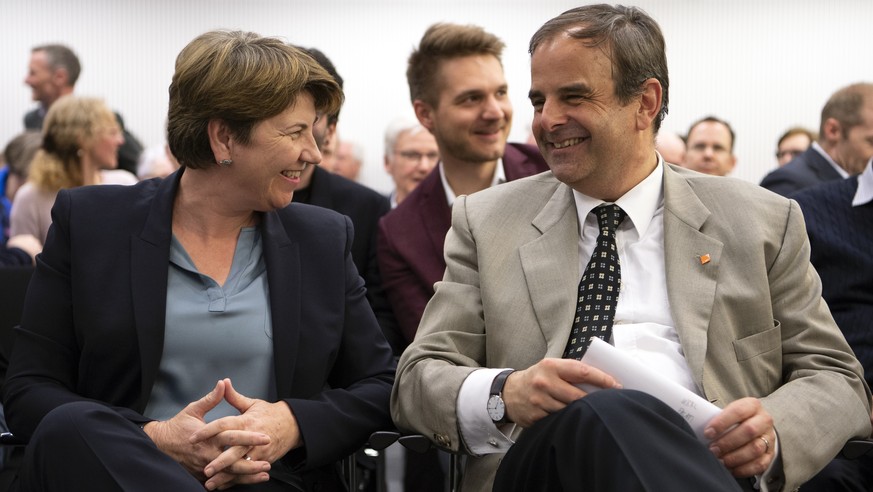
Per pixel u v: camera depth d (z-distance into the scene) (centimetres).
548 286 236
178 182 246
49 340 238
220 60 229
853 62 1088
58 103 480
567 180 234
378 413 243
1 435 235
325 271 250
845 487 254
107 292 234
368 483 325
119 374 235
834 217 313
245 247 246
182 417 220
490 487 232
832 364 232
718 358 227
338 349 253
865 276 305
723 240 234
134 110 1105
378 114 1106
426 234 327
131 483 197
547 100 231
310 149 237
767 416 205
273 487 225
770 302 232
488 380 221
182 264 239
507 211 249
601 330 230
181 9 1105
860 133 471
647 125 236
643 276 237
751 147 1101
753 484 217
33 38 1094
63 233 241
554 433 192
